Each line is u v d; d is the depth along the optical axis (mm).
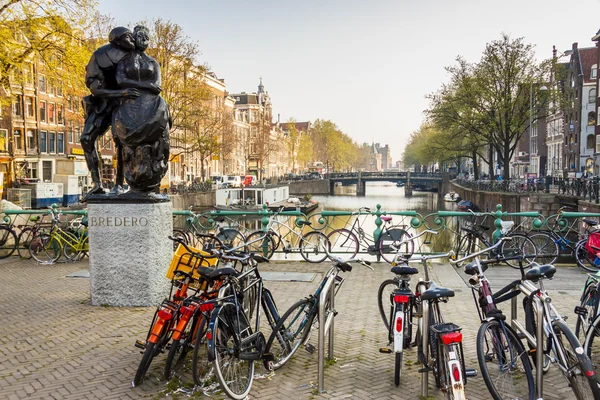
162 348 4855
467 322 6770
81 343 5859
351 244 11820
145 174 7340
